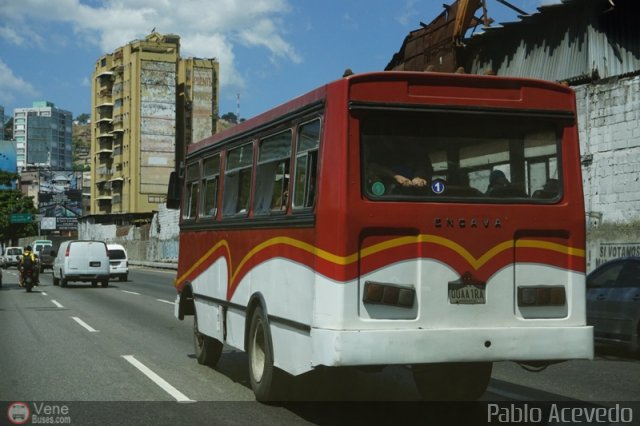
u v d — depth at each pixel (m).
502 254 6.95
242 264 8.94
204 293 10.62
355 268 6.57
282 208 7.79
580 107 23.27
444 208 6.82
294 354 7.26
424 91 6.94
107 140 124.44
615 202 22.08
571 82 25.28
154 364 11.17
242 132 9.30
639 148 21.48
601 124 22.61
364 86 6.80
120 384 9.52
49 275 47.66
